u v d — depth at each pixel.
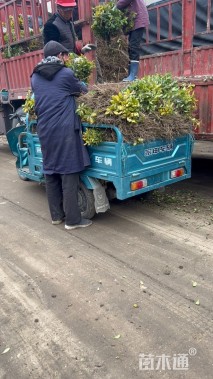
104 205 4.30
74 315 2.71
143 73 6.43
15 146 6.16
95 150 4.01
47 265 3.46
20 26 7.23
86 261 3.49
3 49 7.70
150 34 7.19
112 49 5.77
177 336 2.44
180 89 4.38
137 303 2.81
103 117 3.75
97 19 5.39
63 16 5.13
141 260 3.46
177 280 3.10
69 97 3.94
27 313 2.77
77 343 2.43
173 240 3.84
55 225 4.43
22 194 5.72
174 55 5.80
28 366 2.28
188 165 4.56
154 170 4.09
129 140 3.71
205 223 4.23
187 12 5.45
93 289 3.03
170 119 4.10
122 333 2.50
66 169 3.96
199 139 4.67
